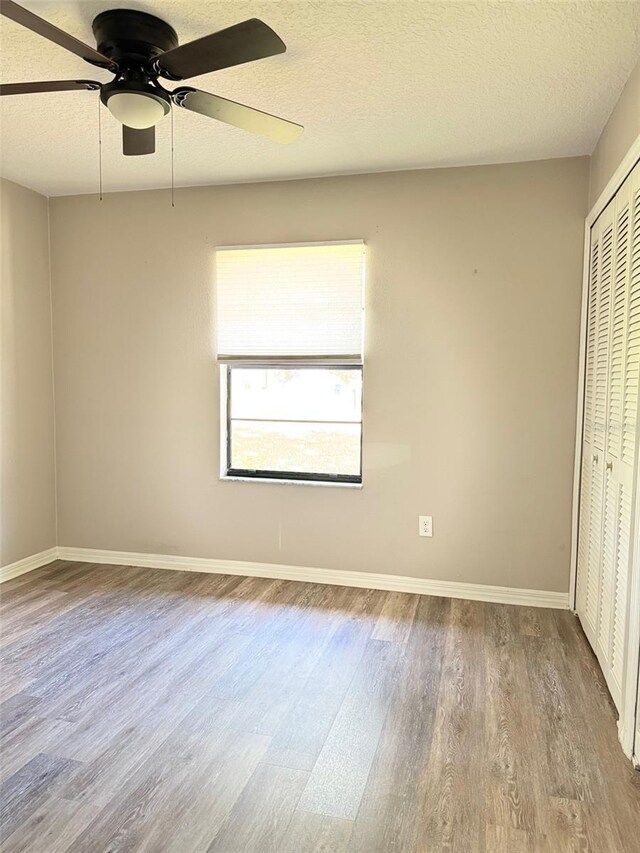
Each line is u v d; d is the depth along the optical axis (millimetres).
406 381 3492
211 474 3861
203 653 2762
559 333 3264
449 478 3473
